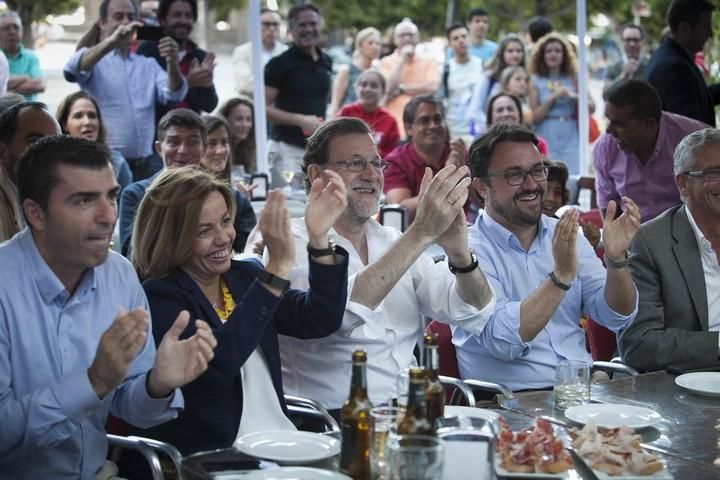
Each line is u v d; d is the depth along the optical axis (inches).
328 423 178.4
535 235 225.6
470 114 560.7
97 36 416.8
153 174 408.5
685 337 212.7
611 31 836.6
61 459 155.3
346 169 194.5
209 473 132.0
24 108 228.7
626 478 131.8
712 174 217.2
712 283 220.8
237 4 698.2
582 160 467.5
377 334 194.1
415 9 970.1
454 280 202.5
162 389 147.3
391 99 583.5
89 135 346.6
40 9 532.7
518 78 519.2
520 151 217.5
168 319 171.3
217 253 175.6
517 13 898.7
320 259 174.4
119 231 309.0
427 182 187.9
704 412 166.7
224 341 162.7
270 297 163.8
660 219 224.7
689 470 137.3
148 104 404.8
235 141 429.1
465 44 592.7
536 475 131.0
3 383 150.6
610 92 323.0
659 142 325.7
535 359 216.7
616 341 236.8
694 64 376.8
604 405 165.3
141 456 173.2
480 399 217.0
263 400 176.7
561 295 201.3
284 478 128.1
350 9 967.6
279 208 161.5
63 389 141.5
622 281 209.2
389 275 186.4
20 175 150.6
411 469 117.6
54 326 155.5
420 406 129.1
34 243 155.5
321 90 473.4
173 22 422.0
